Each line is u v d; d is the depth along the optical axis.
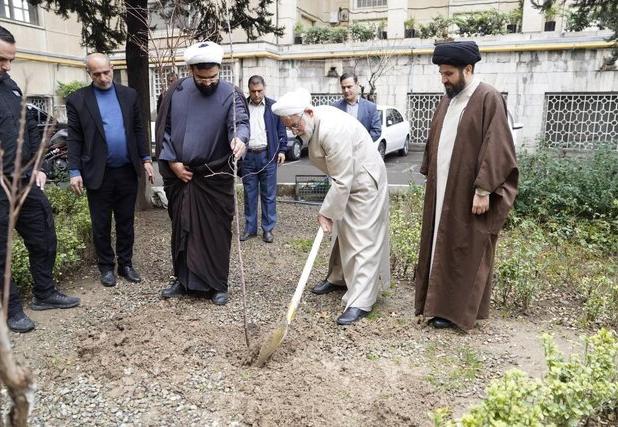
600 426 2.63
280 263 5.41
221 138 4.10
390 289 4.64
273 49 17.34
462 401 2.93
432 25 16.55
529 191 6.77
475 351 3.49
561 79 14.83
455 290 3.68
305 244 6.08
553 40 14.59
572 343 3.57
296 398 2.93
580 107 14.95
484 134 3.47
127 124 4.50
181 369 3.21
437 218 3.72
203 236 4.17
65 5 6.64
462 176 3.54
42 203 3.96
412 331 3.76
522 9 15.91
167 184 4.21
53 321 3.96
